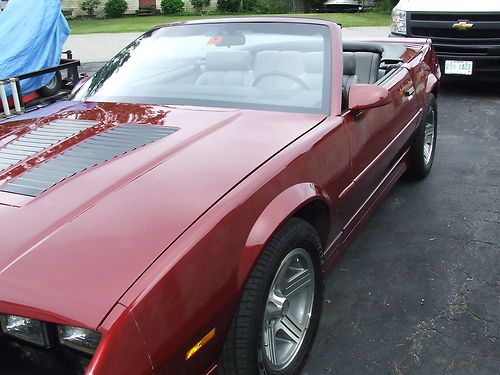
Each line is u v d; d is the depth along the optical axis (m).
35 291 1.55
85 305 1.52
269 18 3.43
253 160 2.25
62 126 2.67
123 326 1.51
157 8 30.53
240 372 2.02
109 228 1.78
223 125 2.61
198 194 1.98
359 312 2.95
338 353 2.63
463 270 3.35
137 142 2.40
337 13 28.44
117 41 16.22
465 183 4.71
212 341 1.85
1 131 2.70
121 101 3.06
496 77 7.61
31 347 1.58
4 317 1.58
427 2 7.90
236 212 1.96
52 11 6.80
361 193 3.10
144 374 1.55
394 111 3.55
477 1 7.57
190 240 1.77
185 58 3.30
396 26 8.22
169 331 1.63
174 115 2.74
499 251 3.57
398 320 2.88
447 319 2.88
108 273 1.61
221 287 1.84
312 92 2.95
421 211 4.18
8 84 5.73
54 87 6.98
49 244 1.70
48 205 1.90
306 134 2.56
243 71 3.13
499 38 7.37
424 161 4.60
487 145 5.71
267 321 2.18
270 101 2.93
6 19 6.62
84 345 1.51
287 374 2.30
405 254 3.55
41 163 2.22
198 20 3.63
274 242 2.12
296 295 2.43
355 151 2.88
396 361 2.57
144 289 1.58
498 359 2.57
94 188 2.00
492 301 3.03
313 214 2.59
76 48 14.65
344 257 3.53
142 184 2.02
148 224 1.80
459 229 3.88
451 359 2.57
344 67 3.68
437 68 4.94
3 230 1.77
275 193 2.16
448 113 6.97
